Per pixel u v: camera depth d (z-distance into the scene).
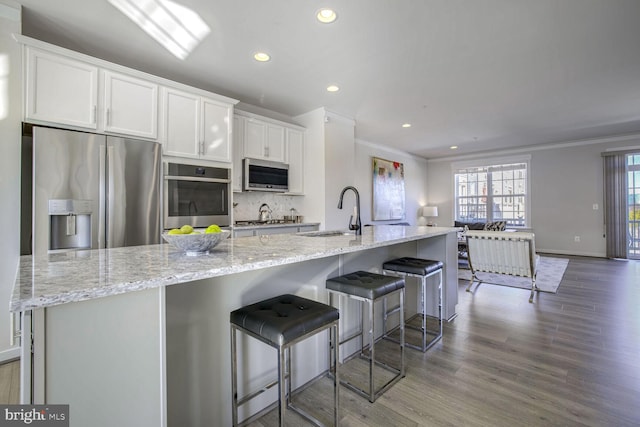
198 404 1.39
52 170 2.39
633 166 6.12
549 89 3.75
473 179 8.15
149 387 0.95
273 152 4.28
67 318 0.82
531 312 3.17
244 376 1.57
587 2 2.16
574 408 1.65
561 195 6.84
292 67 3.14
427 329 2.76
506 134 6.06
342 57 2.95
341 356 2.15
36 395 0.78
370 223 6.86
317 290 1.95
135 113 2.86
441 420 1.57
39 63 2.38
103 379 0.87
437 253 2.98
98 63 2.64
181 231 1.42
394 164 7.55
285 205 4.83
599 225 6.42
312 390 1.85
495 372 2.03
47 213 2.36
